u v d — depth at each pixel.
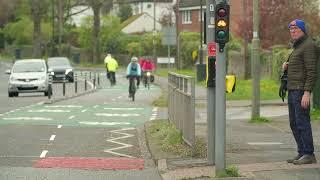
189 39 157.62
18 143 39.94
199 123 49.88
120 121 53.06
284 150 35.06
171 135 38.34
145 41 194.75
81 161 33.53
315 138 40.06
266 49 112.81
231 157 32.50
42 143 40.03
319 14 111.62
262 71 108.88
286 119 52.78
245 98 75.88
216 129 26.86
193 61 152.50
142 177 29.05
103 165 32.34
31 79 87.69
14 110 63.16
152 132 43.22
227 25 26.45
